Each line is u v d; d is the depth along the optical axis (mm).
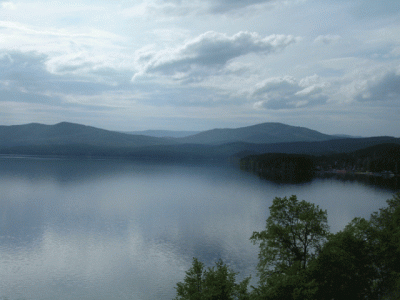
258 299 29500
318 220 41062
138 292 86250
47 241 132500
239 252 118000
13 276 96438
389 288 32375
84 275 97438
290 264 39812
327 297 31531
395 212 45094
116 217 181125
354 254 33938
